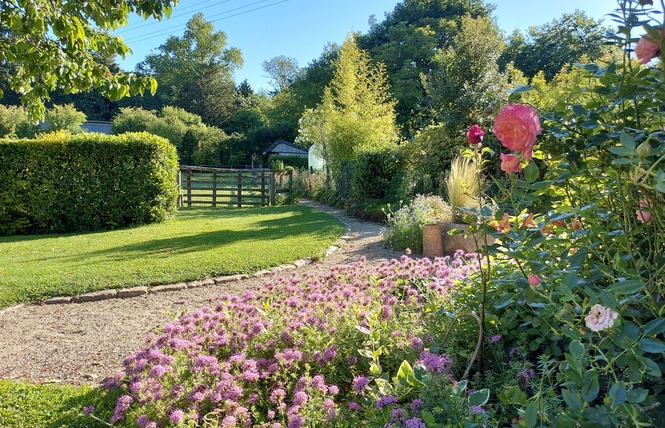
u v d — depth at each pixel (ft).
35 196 27.91
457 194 21.01
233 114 149.07
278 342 7.23
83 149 28.63
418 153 34.27
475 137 5.39
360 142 42.86
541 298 4.68
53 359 9.71
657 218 3.78
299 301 8.38
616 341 3.20
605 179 4.45
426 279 8.69
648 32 3.36
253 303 8.92
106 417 6.82
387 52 81.46
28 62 11.78
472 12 88.58
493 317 5.62
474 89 32.68
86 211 28.94
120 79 12.70
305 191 55.57
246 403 6.02
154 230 27.73
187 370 6.40
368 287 9.30
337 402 6.07
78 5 11.34
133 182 30.01
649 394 3.74
